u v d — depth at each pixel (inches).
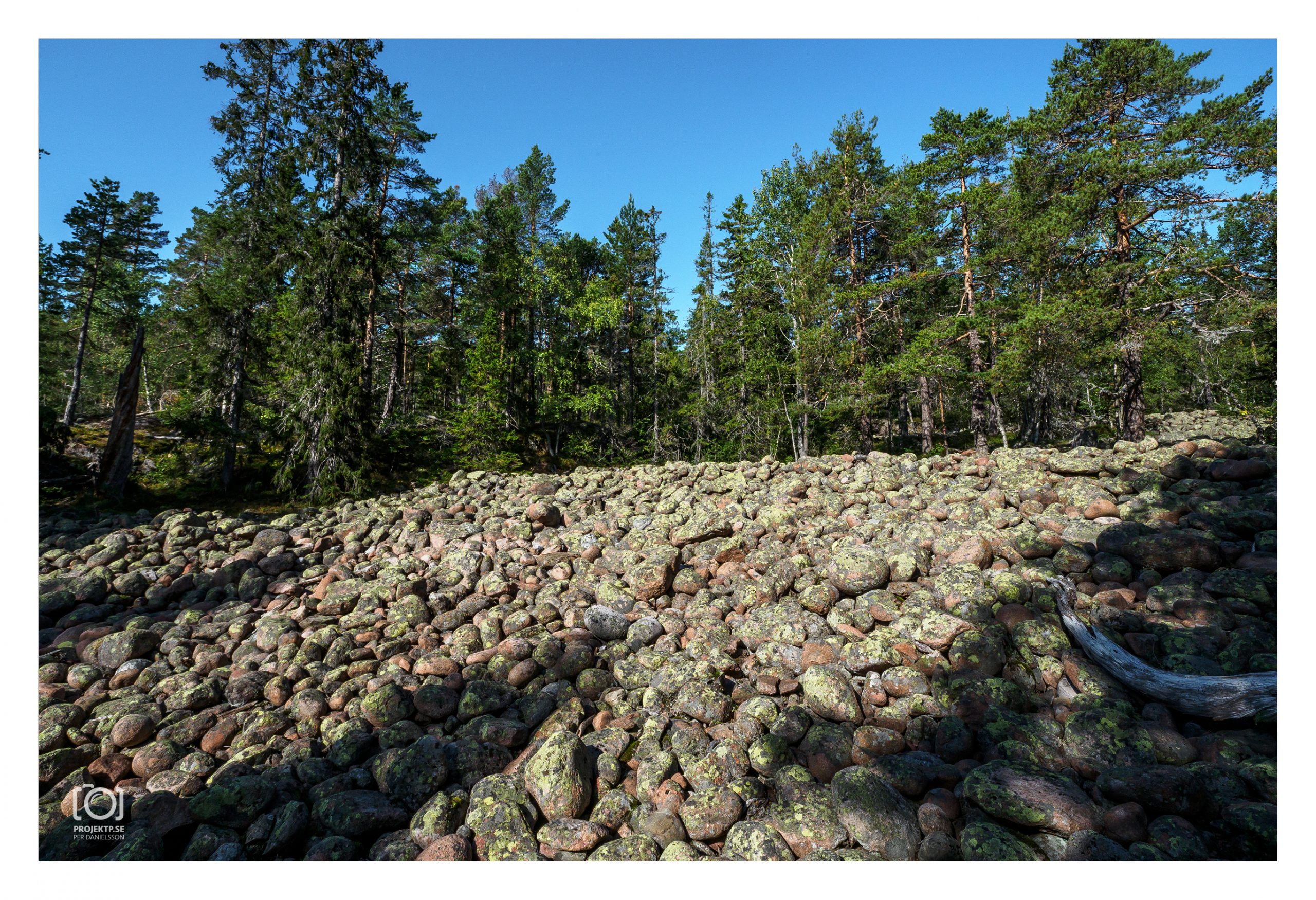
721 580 336.2
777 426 1173.7
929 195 881.5
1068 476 369.7
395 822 179.3
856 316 1015.6
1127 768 160.2
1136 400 666.8
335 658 283.4
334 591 356.2
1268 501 276.7
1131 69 660.1
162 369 1540.4
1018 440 1146.7
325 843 169.8
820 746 191.3
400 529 482.6
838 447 1208.2
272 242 864.9
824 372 1059.9
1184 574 244.7
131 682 279.0
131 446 679.1
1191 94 633.6
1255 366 724.0
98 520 576.4
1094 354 670.5
